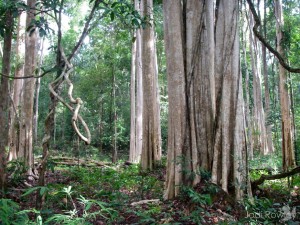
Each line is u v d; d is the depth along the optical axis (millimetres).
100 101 24016
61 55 4305
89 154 22125
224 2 6074
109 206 5461
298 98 16938
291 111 12938
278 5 13453
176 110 6152
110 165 15867
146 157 12633
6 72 6465
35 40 11445
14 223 3195
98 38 21250
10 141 13594
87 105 24781
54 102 4117
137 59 17938
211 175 5844
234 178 5680
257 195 6312
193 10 6301
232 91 5887
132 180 9414
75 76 26203
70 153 21750
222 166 5742
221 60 6004
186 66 6250
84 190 7758
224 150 5766
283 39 12836
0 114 6492
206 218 4875
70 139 26812
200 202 5055
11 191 7102
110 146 26609
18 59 14188
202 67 6191
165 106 26094
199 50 6223
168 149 6297
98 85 22969
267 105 18594
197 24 6254
